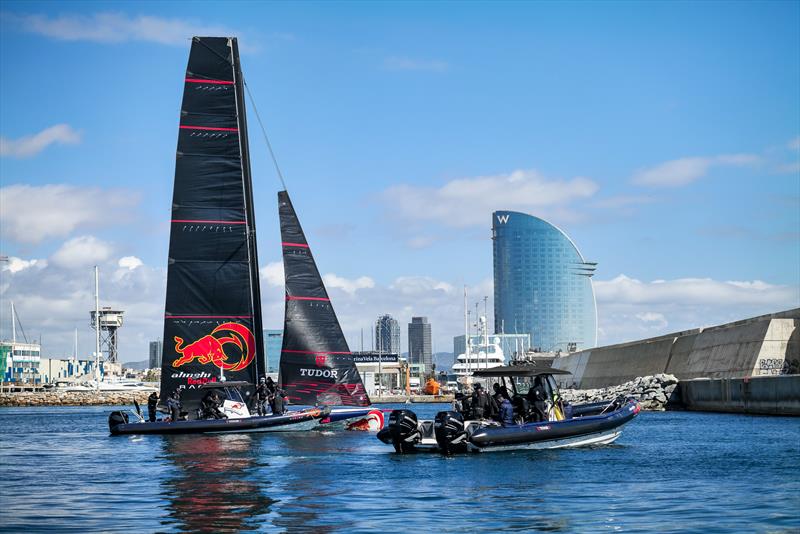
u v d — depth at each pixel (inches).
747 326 3287.4
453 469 1283.2
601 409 1704.0
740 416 2716.5
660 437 1860.2
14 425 3016.7
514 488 1099.3
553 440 1513.3
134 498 1046.4
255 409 2039.9
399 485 1130.7
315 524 874.8
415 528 853.2
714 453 1486.2
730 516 898.7
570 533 826.2
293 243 2128.4
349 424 2032.5
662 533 821.9
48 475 1284.4
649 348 4328.3
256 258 2106.3
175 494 1074.7
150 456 1531.7
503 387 1533.0
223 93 2055.9
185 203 2039.9
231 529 852.6
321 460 1416.1
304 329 2107.5
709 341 3602.4
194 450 1616.6
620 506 964.0
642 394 3533.5
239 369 2055.9
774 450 1540.4
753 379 2861.7
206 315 2046.0
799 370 3058.6
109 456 1551.4
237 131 2058.3
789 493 1042.7
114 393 6835.6
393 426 1508.4
